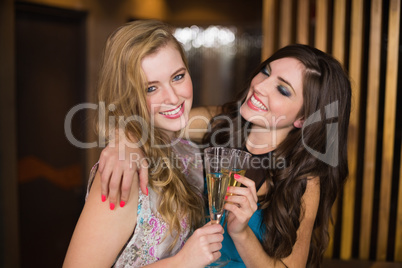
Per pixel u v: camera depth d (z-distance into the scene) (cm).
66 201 446
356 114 238
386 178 237
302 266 152
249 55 573
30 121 407
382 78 255
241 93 189
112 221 112
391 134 233
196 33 585
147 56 119
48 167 426
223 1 570
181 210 129
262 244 154
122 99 121
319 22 243
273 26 258
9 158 380
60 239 444
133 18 513
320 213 173
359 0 231
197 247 109
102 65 125
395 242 242
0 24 361
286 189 155
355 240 264
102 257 111
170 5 585
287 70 154
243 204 116
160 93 125
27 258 415
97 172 119
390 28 226
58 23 425
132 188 117
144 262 122
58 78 431
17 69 390
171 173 125
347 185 243
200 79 593
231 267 158
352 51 235
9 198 383
